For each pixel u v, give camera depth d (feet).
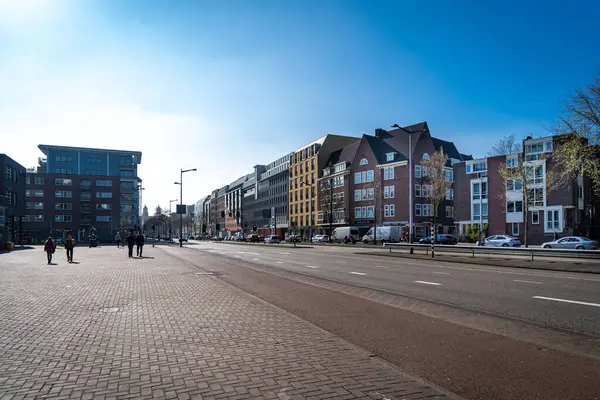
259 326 23.99
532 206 158.71
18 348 19.61
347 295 37.04
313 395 13.70
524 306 31.71
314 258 94.99
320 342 20.43
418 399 13.46
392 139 244.63
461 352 19.29
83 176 323.98
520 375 16.24
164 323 24.88
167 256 104.01
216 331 22.80
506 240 133.90
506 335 22.58
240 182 447.83
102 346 19.83
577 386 15.11
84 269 64.49
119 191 331.16
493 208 173.17
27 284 44.75
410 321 26.08
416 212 222.48
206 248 165.68
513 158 162.30
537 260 76.79
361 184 247.09
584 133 75.77
